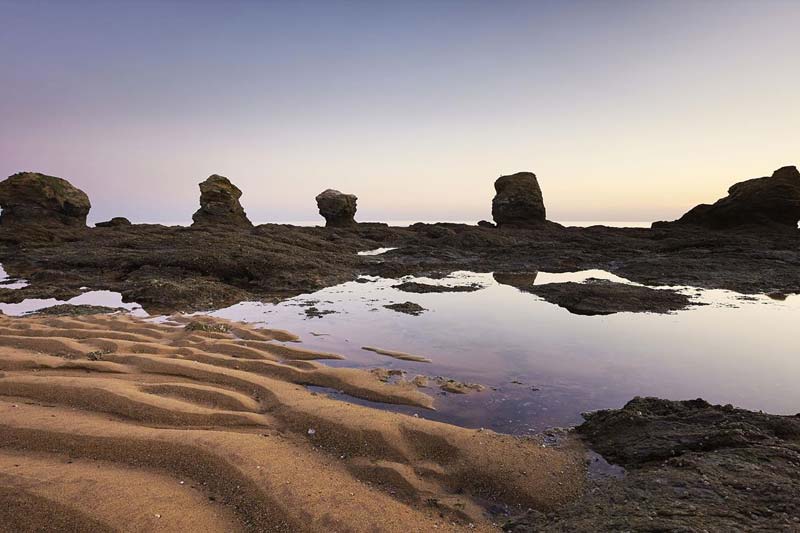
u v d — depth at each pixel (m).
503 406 7.99
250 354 10.05
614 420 6.81
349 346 11.34
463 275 24.41
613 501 4.68
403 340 11.93
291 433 6.37
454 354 10.82
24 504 4.32
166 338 11.05
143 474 5.03
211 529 4.28
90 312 14.38
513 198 49.56
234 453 5.40
